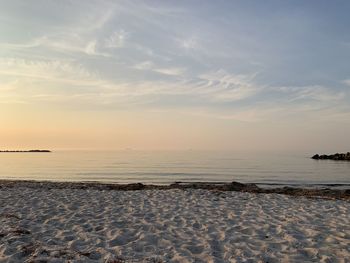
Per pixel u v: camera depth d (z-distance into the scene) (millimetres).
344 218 9117
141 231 7590
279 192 15430
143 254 6012
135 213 9672
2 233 7059
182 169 38094
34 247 6117
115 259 5605
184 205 11055
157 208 10477
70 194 13297
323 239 7035
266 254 6062
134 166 43906
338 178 27922
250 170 36562
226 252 6164
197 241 6883
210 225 8266
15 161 65438
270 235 7371
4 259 5484
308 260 5805
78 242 6648
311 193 15047
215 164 48031
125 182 24453
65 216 9164
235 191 15414
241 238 7105
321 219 8984
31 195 12844
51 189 15242
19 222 8250
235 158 72125
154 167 41688
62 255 5711
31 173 33750
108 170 36969
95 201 11656
